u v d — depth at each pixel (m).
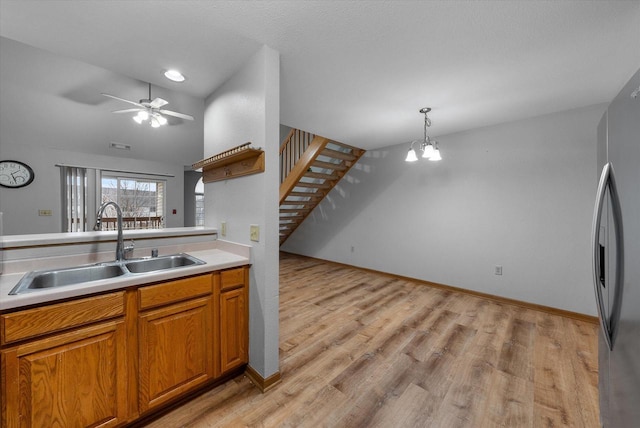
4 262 1.38
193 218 7.97
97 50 1.71
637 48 1.65
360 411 1.49
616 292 1.06
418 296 3.40
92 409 1.21
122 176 5.61
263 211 1.67
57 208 4.81
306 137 4.52
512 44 1.63
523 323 2.61
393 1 1.29
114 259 1.76
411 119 3.01
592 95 2.36
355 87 2.22
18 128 4.02
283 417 1.44
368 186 4.60
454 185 3.55
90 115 4.11
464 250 3.48
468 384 1.71
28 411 1.07
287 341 2.26
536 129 2.92
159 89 3.60
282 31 1.52
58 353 1.13
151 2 1.30
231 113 2.02
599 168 1.40
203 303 1.58
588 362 1.95
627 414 0.95
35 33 1.54
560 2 1.29
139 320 1.35
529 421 1.42
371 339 2.29
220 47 1.67
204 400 1.57
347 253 5.00
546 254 2.88
